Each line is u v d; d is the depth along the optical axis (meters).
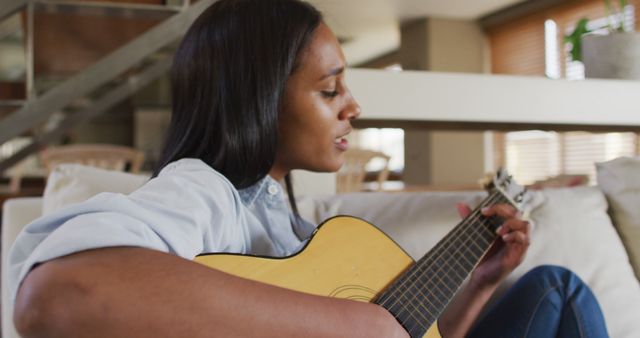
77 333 0.49
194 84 0.80
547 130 1.67
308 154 0.84
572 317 1.05
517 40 6.77
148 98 7.19
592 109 1.55
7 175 5.47
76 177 1.14
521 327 1.06
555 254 1.26
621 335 1.20
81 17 2.65
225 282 0.55
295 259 0.77
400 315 0.78
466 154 7.10
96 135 7.70
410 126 1.52
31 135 4.76
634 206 1.36
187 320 0.51
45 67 3.31
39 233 0.58
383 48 8.61
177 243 0.60
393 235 1.23
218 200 0.69
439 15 7.07
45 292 0.49
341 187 4.35
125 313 0.49
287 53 0.79
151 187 0.65
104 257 0.52
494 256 1.07
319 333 0.58
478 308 1.07
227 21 0.79
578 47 1.89
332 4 1.08
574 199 1.34
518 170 6.89
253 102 0.77
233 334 0.53
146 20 2.74
